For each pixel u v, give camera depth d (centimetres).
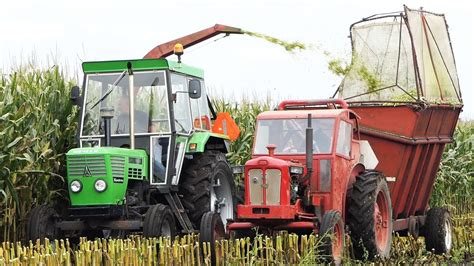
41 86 1562
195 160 1492
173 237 1366
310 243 1297
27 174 1470
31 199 1481
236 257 1252
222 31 1736
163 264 1188
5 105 1435
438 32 1834
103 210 1359
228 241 1277
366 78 1805
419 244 1658
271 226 1372
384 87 1794
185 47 1756
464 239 1825
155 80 1441
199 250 1266
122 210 1373
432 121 1716
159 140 1436
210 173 1474
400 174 1641
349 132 1501
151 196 1459
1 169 1403
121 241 1172
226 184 1544
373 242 1436
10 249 1204
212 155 1504
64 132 1531
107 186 1360
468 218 1977
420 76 1734
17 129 1436
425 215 1775
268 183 1351
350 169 1477
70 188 1370
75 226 1368
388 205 1513
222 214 1530
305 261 1259
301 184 1387
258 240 1283
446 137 1833
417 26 1773
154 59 1438
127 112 1444
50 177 1520
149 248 1184
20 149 1437
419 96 1661
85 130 1452
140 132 1437
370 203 1434
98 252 1141
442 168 2388
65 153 1528
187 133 1470
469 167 2595
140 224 1357
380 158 1645
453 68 1867
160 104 1438
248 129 2020
